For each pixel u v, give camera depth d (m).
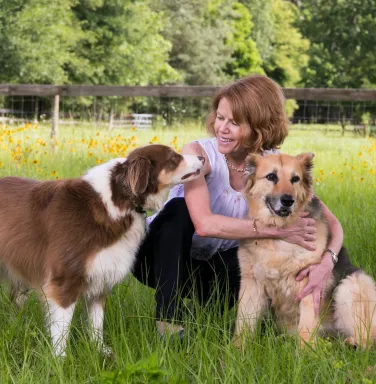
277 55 56.78
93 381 3.44
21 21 30.84
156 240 4.58
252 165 4.58
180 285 4.46
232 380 3.34
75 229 4.09
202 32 45.91
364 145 15.21
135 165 4.13
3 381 3.41
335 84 41.69
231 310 4.75
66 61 33.28
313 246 4.39
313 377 3.52
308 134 24.25
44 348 3.77
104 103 36.59
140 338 4.04
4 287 4.80
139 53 36.75
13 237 4.28
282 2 63.12
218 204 4.70
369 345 4.07
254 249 4.48
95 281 4.20
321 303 4.51
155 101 37.19
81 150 11.39
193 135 16.67
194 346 3.86
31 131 14.73
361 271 4.72
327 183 9.52
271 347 3.84
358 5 41.56
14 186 4.42
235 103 4.42
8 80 31.94
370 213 7.34
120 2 35.84
